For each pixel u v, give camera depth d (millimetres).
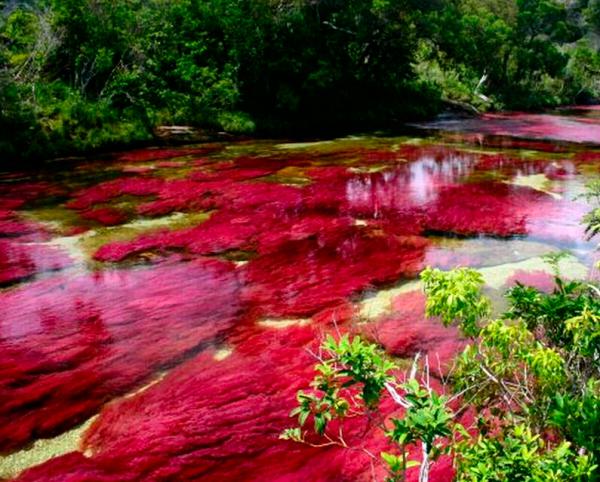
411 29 41625
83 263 11531
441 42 52812
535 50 61469
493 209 15289
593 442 3023
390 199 16578
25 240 13031
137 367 7562
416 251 12125
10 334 8469
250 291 10078
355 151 25672
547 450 3727
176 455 5766
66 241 12953
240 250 12320
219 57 33562
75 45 28438
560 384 3906
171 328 8672
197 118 30500
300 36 35250
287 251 12188
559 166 21547
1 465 5758
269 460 5637
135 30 31062
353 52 39094
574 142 29000
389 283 10453
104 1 30000
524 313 4324
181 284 10367
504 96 56188
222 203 16141
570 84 64750
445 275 3961
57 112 25141
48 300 9672
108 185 18344
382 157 23969
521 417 4344
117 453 5832
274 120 33719
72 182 18984
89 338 8336
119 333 8508
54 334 8461
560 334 4102
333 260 11641
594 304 4012
